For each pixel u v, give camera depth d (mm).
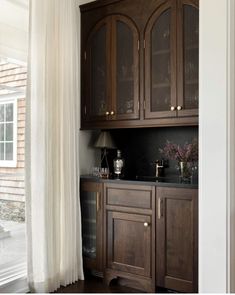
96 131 3350
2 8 2590
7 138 2738
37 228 2586
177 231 2471
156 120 2689
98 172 3229
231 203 2012
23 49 2803
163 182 2604
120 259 2770
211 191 2029
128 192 2732
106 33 2977
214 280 2002
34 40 2578
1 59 2666
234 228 2057
